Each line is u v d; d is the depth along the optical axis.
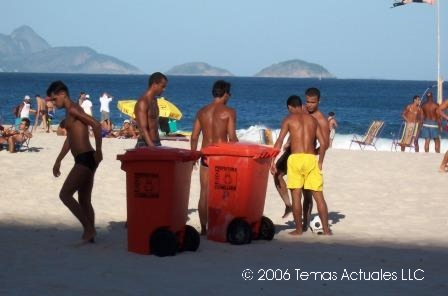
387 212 13.92
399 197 15.81
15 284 7.99
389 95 136.25
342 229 12.09
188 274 8.62
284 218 13.23
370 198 15.68
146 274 8.58
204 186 11.23
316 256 9.79
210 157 10.73
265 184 10.92
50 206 13.95
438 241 11.04
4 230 11.51
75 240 10.73
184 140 30.92
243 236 10.56
